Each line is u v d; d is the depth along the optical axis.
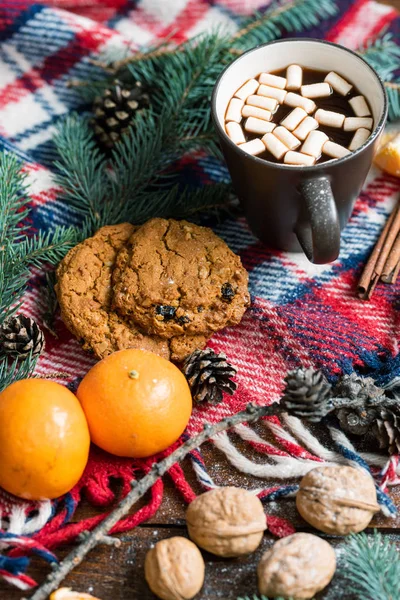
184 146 0.68
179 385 0.57
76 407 0.56
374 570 0.53
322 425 0.60
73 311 0.62
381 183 0.68
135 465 0.59
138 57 0.70
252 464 0.58
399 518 0.57
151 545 0.56
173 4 0.75
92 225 0.66
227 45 0.69
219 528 0.54
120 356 0.57
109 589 0.55
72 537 0.56
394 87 0.70
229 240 0.67
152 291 0.61
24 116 0.72
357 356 0.62
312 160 0.60
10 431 0.55
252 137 0.62
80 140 0.69
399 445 0.57
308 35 0.74
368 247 0.66
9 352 0.61
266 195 0.61
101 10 0.76
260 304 0.63
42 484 0.55
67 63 0.73
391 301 0.64
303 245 0.63
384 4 0.78
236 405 0.61
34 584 0.54
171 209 0.67
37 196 0.67
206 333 0.62
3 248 0.63
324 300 0.64
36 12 0.72
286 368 0.62
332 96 0.63
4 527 0.57
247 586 0.55
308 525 0.57
